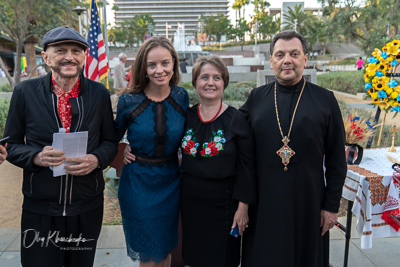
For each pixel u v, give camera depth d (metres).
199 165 2.12
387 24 19.00
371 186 2.29
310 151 1.99
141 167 2.22
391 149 2.90
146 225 2.21
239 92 13.43
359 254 3.02
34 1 10.56
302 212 2.02
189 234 2.25
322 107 2.02
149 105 2.18
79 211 1.98
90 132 1.98
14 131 1.93
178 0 110.38
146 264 2.28
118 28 71.12
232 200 2.16
